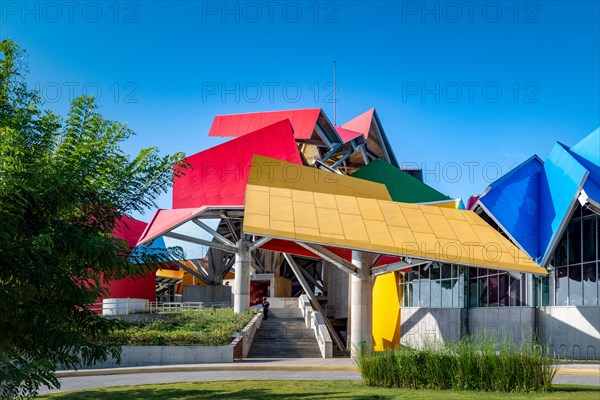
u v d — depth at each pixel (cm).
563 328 3491
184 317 3800
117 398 1583
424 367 1666
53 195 1057
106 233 1253
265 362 2850
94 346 1209
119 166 1259
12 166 986
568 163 3606
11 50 1162
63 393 1705
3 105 1145
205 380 2069
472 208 3822
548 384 1580
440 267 4866
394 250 2422
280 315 4581
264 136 4656
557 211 3519
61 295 1113
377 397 1447
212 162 4719
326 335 3303
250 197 2544
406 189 5459
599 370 2398
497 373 1569
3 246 1003
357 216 2600
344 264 2827
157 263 1313
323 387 1742
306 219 2480
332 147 5959
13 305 1065
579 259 3422
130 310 4362
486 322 4191
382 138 6769
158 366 2616
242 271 4666
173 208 4819
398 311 5406
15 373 1059
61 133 1191
